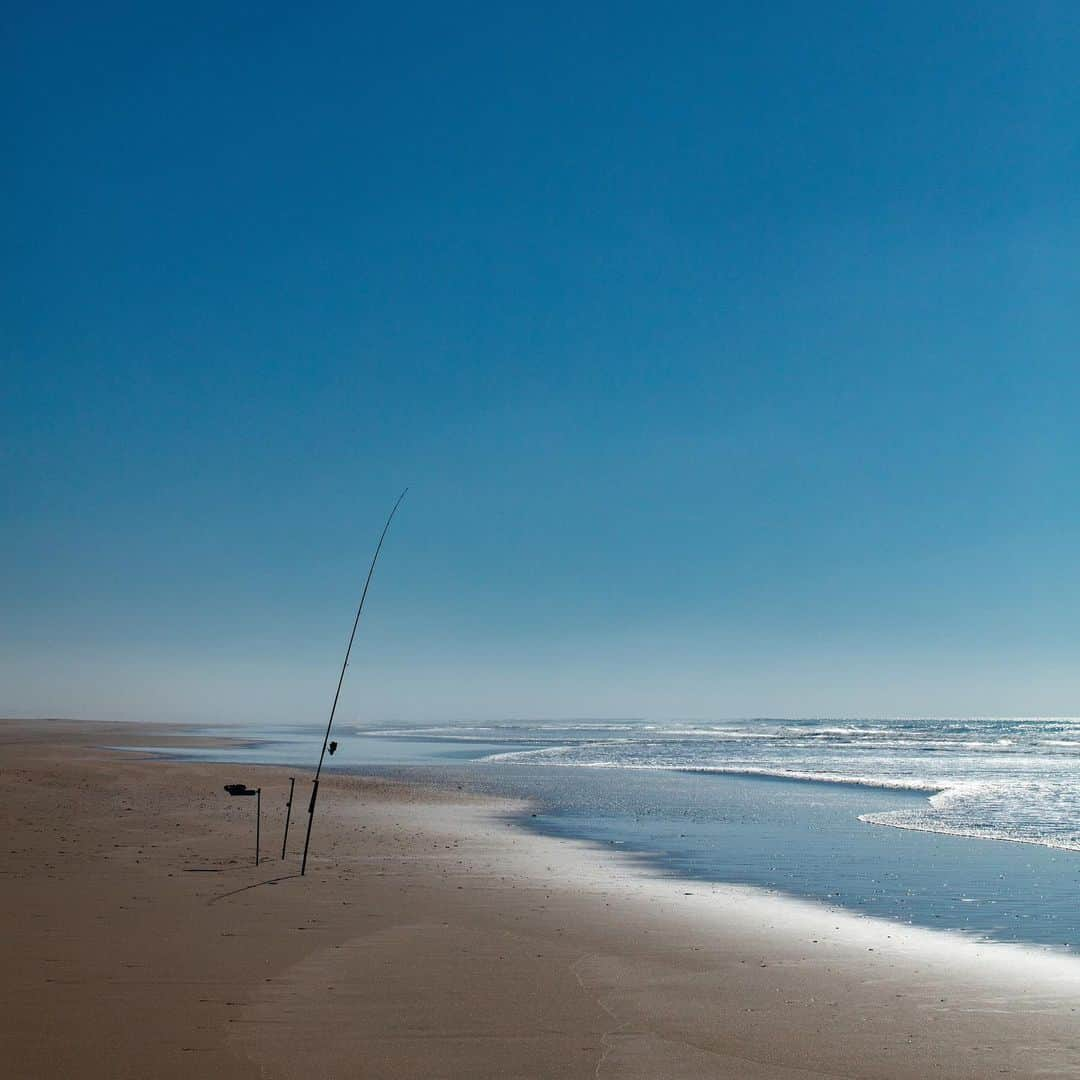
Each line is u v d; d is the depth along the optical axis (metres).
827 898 14.10
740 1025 7.97
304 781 32.81
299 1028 7.61
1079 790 31.55
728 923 12.12
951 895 14.38
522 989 8.79
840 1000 8.77
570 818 24.39
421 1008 8.16
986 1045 7.59
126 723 154.50
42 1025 7.60
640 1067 6.96
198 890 13.04
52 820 20.56
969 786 33.25
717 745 71.00
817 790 32.38
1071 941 11.43
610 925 11.69
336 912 11.85
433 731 115.31
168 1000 8.24
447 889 13.75
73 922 11.00
